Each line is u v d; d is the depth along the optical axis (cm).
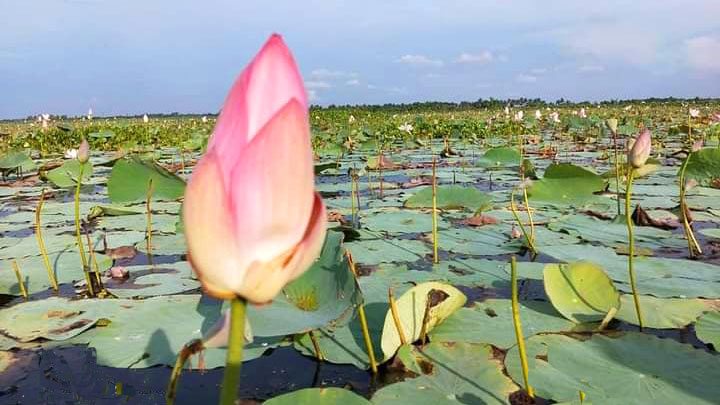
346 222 468
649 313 252
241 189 73
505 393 184
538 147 1243
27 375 208
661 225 443
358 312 203
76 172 690
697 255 360
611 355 206
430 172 853
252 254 74
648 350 208
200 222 72
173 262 367
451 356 210
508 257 363
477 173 824
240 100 75
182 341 227
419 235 430
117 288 305
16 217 524
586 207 529
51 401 190
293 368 213
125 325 244
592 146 1234
